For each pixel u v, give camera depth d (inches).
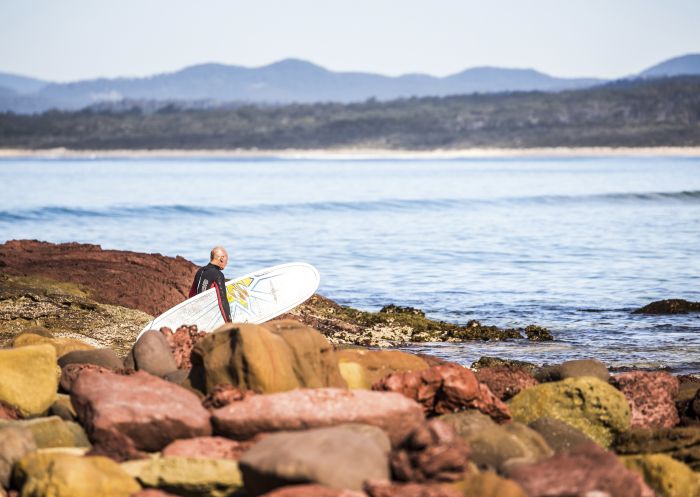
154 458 1000.9
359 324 2630.4
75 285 2588.6
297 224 7130.9
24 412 1189.1
